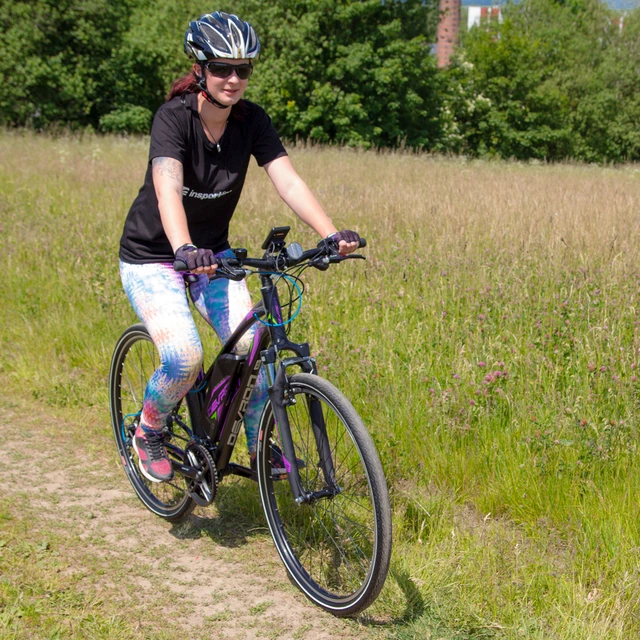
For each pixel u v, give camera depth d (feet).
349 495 9.80
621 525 10.43
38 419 15.53
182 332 10.32
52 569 10.43
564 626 9.08
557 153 146.51
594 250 20.49
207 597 10.00
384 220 25.99
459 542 10.69
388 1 114.52
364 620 9.49
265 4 111.24
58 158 48.85
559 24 167.02
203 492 10.90
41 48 104.94
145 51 113.50
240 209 28.84
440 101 122.01
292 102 109.91
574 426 12.38
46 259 23.29
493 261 20.18
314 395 9.36
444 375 14.73
